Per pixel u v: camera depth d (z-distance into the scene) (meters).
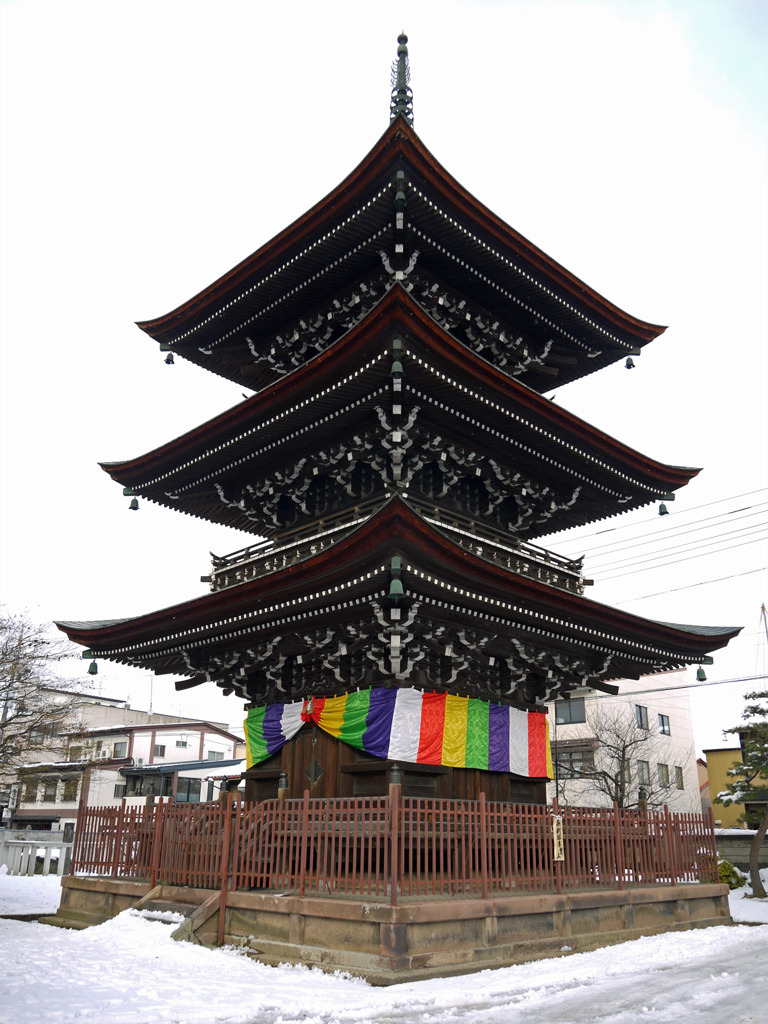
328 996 13.12
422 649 21.86
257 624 23.50
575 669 27.31
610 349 30.98
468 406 23.53
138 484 28.84
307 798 17.33
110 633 26.77
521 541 27.95
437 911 15.30
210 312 28.47
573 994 13.72
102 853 22.58
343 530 23.03
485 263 26.08
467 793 22.77
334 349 21.30
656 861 22.58
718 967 16.38
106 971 14.80
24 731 40.19
